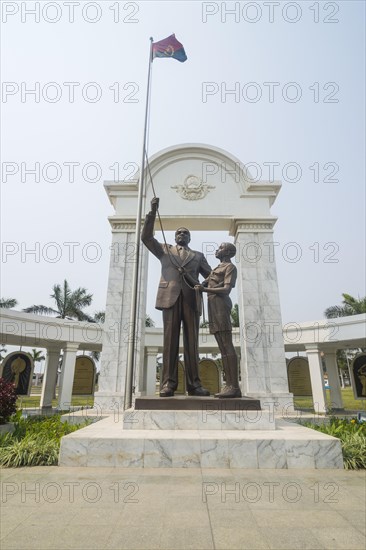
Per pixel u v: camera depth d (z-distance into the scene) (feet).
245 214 53.06
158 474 16.35
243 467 17.57
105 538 10.05
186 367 25.29
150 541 9.87
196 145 55.36
